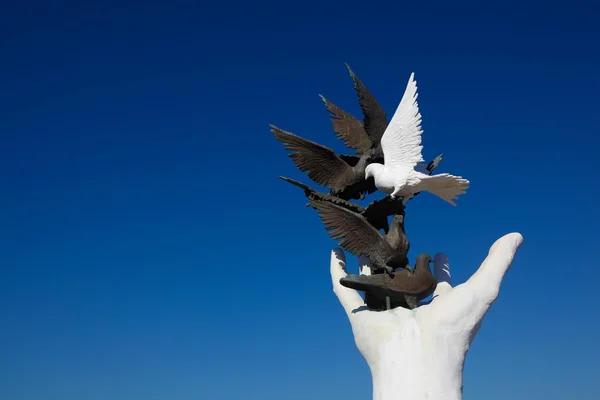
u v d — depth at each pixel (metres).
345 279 18.58
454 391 17.08
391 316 18.23
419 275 18.39
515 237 18.39
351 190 20.81
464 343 17.42
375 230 18.84
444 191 18.27
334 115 21.75
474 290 17.55
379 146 20.58
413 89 18.81
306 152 20.77
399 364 17.41
